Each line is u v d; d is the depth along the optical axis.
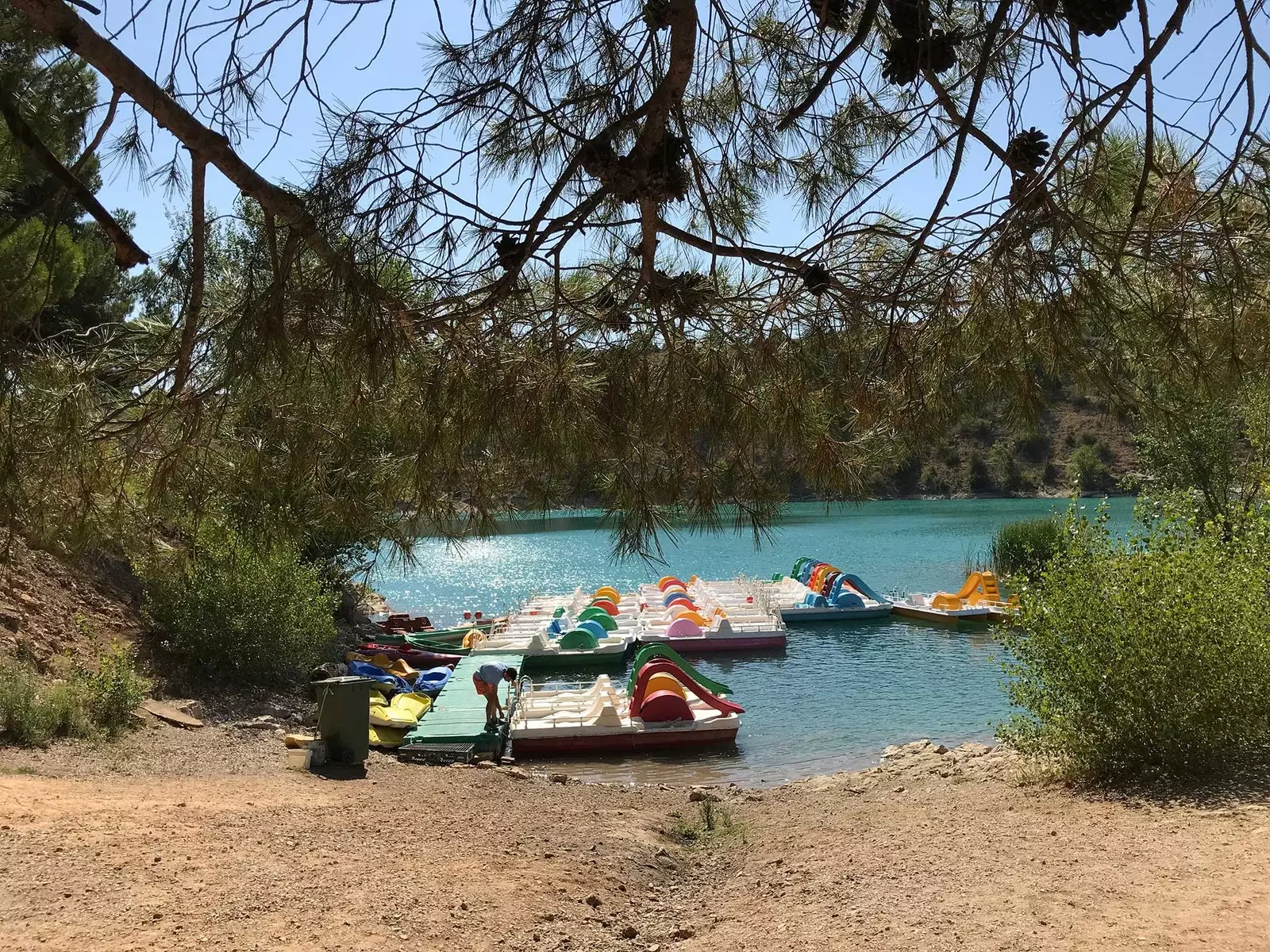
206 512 3.58
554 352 3.15
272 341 2.59
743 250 3.04
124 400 3.30
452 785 9.26
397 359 2.86
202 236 2.85
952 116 2.82
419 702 13.90
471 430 3.13
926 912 5.39
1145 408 2.98
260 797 7.93
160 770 8.76
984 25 2.88
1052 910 5.15
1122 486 15.08
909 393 3.19
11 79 2.98
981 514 55.50
